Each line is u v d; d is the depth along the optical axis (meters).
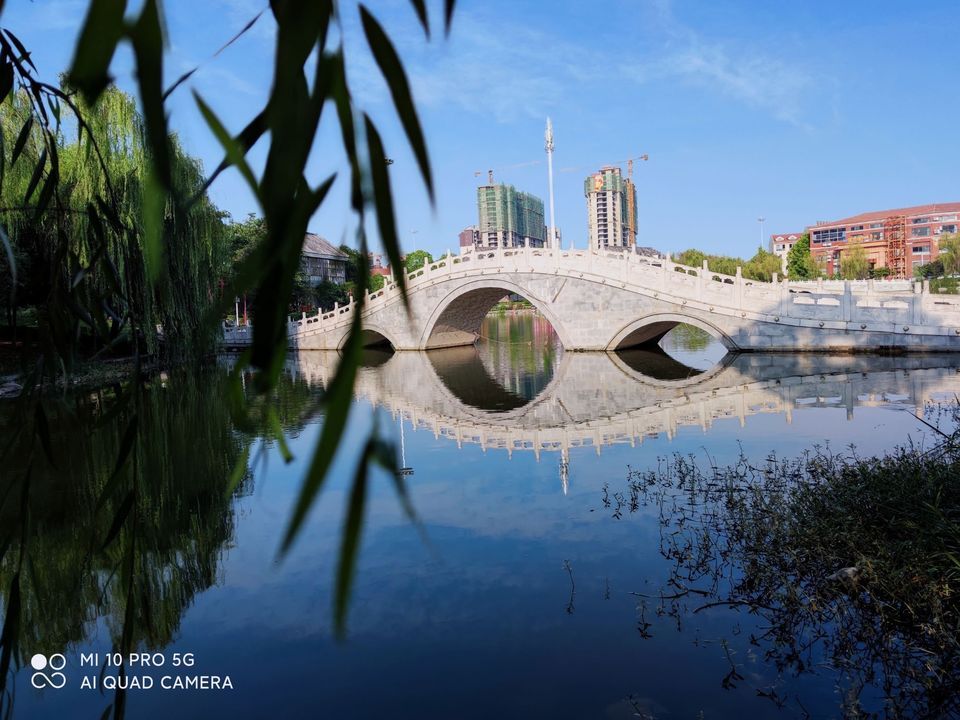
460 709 4.21
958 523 5.50
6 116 9.59
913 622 4.71
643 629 5.07
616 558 6.53
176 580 6.28
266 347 0.67
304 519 0.50
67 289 1.92
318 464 0.52
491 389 21.17
